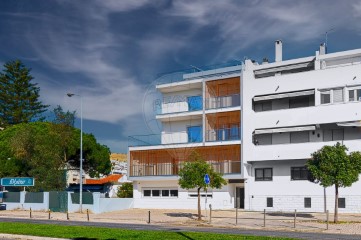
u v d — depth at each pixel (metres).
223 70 48.34
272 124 43.09
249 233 22.88
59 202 47.25
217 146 45.66
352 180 28.88
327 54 42.62
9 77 85.31
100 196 47.47
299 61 43.97
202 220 32.41
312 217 34.19
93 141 68.62
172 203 47.56
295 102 43.16
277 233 22.97
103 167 69.88
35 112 85.31
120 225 28.77
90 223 30.73
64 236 21.05
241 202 46.12
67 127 60.28
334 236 21.31
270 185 43.12
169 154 48.88
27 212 45.38
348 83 39.88
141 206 49.19
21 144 57.38
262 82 44.16
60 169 53.56
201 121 49.09
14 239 21.12
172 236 20.23
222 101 46.50
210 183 32.34
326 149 29.77
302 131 42.22
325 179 29.06
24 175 59.78
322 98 41.16
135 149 50.16
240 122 44.78
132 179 49.72
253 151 43.72
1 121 82.06
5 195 51.31
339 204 39.28
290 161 42.38
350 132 40.00
